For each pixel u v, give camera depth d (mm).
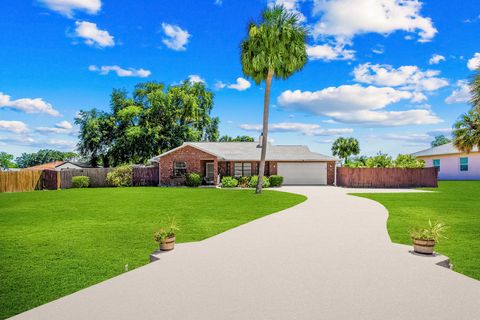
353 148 52656
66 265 6555
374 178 28953
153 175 32406
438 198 18281
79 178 29938
